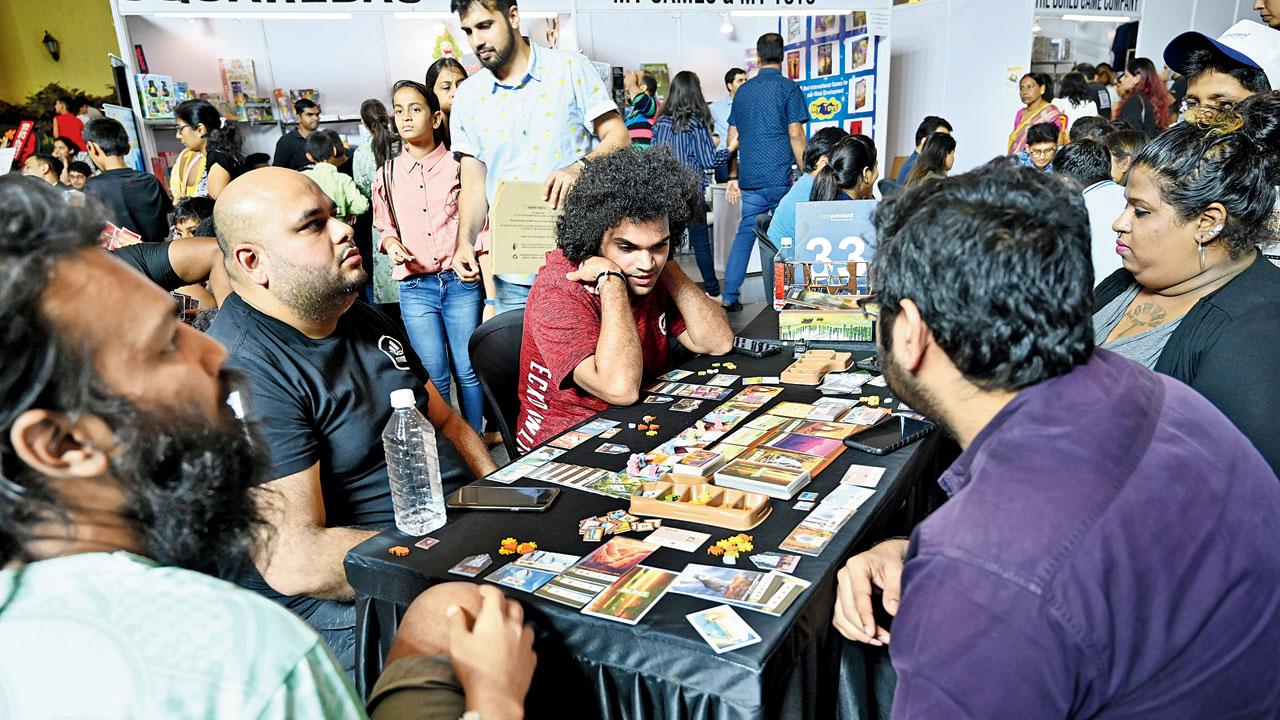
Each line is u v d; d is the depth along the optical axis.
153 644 0.47
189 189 4.45
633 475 1.29
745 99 5.03
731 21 6.26
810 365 1.80
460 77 3.87
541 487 1.27
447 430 1.84
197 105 4.29
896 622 0.67
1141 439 0.66
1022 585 0.59
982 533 0.62
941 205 0.69
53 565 0.49
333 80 5.54
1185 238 1.32
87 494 0.51
